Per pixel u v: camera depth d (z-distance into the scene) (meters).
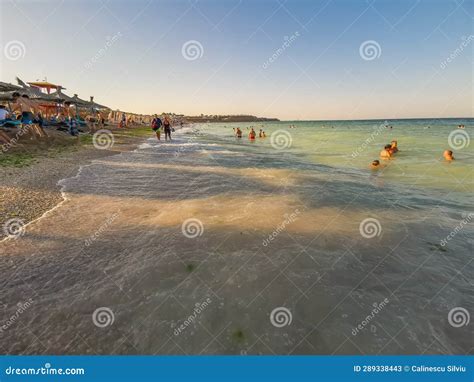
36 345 2.71
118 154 15.64
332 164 14.50
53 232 5.00
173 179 9.57
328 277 3.84
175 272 3.84
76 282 3.58
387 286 3.72
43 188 7.76
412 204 7.27
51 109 28.84
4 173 9.12
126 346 2.74
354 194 8.13
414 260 4.39
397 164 13.95
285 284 3.65
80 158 13.38
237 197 7.54
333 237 5.07
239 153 18.83
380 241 4.98
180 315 3.10
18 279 3.61
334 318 3.13
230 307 3.23
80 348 2.70
